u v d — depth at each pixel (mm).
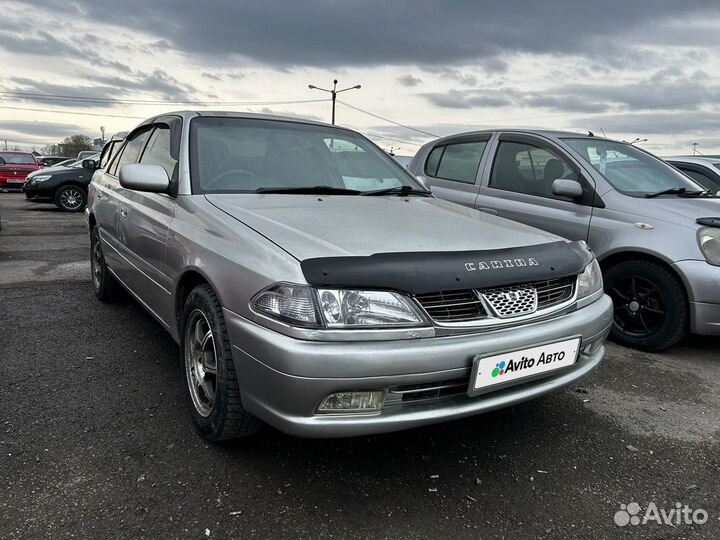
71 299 4664
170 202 2812
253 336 1924
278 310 1865
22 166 19750
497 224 2643
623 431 2650
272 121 3371
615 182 4074
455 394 2037
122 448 2311
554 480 2219
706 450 2498
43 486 2027
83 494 1991
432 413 1962
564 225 4129
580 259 2434
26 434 2395
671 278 3600
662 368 3500
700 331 3539
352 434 1877
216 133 3072
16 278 5434
